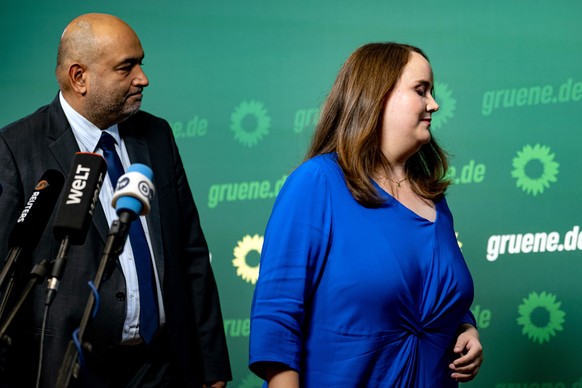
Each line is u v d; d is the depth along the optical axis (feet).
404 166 8.88
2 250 9.19
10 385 9.02
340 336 7.99
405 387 8.03
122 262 9.55
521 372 12.85
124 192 6.81
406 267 8.16
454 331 8.50
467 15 13.85
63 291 9.27
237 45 14.74
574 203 13.04
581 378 12.66
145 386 9.48
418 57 8.80
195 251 10.47
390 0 14.24
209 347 10.23
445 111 13.67
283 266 8.04
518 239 13.14
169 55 14.92
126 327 9.43
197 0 14.96
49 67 15.16
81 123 10.03
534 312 12.93
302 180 8.33
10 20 15.33
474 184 13.41
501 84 13.57
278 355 7.77
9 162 9.53
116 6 15.16
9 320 6.78
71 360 6.33
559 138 13.24
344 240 8.15
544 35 13.55
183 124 14.70
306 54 14.49
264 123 14.46
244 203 14.32
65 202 6.92
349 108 8.63
